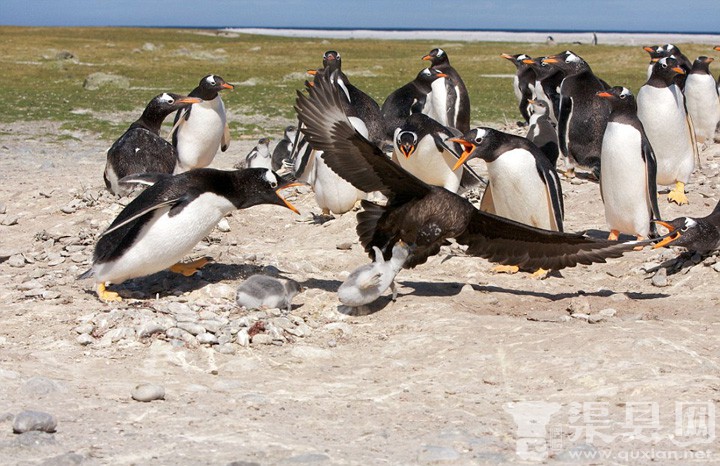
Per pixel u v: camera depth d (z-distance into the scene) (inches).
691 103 575.8
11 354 235.1
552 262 289.3
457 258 357.7
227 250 364.2
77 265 341.1
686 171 437.7
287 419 191.3
